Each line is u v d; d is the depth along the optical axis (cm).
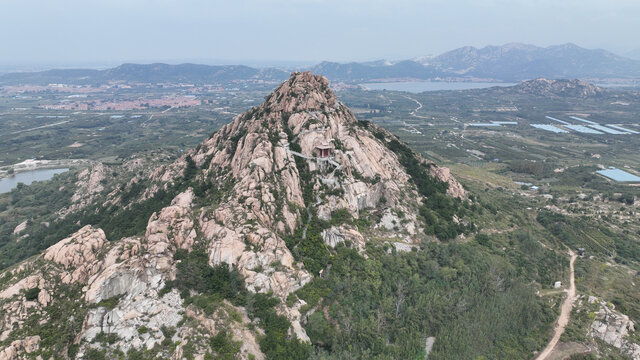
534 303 11619
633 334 11031
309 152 14662
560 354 10344
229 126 19075
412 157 19175
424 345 9956
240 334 8550
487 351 10075
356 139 16025
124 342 8012
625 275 14025
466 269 12231
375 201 14838
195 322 8512
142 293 8962
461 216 15888
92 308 8312
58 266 8938
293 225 12075
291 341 8725
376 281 11112
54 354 7512
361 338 9612
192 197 14488
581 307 12012
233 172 14425
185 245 10394
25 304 8012
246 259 9994
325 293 10319
